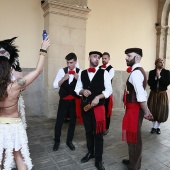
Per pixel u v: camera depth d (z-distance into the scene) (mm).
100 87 2492
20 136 1689
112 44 5746
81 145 3268
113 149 3150
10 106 1646
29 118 4770
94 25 5402
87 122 2594
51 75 4773
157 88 3812
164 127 4348
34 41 4809
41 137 3592
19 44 4641
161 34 6531
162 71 3824
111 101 3770
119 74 5938
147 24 6391
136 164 2348
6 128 1637
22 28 4645
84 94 2471
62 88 3029
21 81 1607
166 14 6473
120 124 4508
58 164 2643
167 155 2984
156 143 3436
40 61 1733
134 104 2283
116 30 5777
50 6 4516
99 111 2469
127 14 5938
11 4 4484
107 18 5590
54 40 4703
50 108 4840
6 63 1607
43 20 4895
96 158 2523
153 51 6633
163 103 3781
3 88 1557
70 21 4859
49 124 4355
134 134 2279
